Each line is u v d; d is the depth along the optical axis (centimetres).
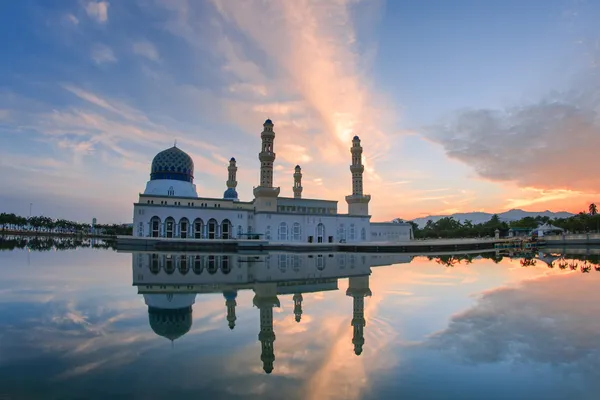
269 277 3136
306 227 10550
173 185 9944
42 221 19650
